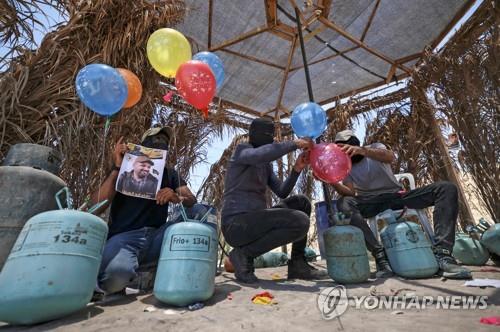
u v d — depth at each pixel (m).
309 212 2.32
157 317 1.19
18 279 1.06
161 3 2.78
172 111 3.55
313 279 2.08
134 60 2.59
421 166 4.15
